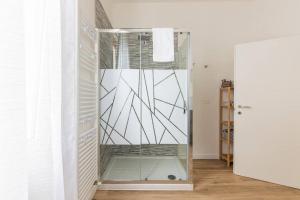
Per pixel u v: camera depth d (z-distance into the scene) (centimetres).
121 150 264
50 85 108
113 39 258
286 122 263
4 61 65
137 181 251
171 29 249
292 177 258
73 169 157
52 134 119
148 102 261
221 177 288
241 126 295
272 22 337
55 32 117
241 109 295
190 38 253
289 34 311
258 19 362
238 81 297
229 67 376
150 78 260
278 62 267
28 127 98
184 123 259
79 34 178
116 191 244
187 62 255
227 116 371
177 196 231
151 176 259
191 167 252
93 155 230
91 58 226
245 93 291
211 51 376
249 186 259
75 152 160
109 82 261
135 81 261
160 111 261
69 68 152
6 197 66
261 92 279
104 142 262
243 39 374
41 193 104
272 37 337
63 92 148
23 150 72
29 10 97
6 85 66
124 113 262
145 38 257
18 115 70
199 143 379
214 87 377
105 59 259
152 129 262
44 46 104
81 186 183
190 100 255
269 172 273
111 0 364
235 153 300
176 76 258
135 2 377
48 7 112
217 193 239
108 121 262
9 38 67
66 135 152
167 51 248
